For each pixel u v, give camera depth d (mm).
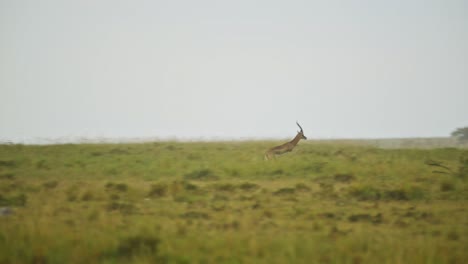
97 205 53719
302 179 75125
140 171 79000
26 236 36938
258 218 48031
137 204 55344
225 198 59219
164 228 41781
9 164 83188
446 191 64438
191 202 56562
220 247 36125
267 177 76688
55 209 50625
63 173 77438
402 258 34750
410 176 73438
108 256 34625
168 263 33438
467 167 79188
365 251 36844
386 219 49156
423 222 48438
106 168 80000
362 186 62531
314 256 34969
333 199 59906
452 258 35500
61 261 33219
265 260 33719
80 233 38625
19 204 54219
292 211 51719
